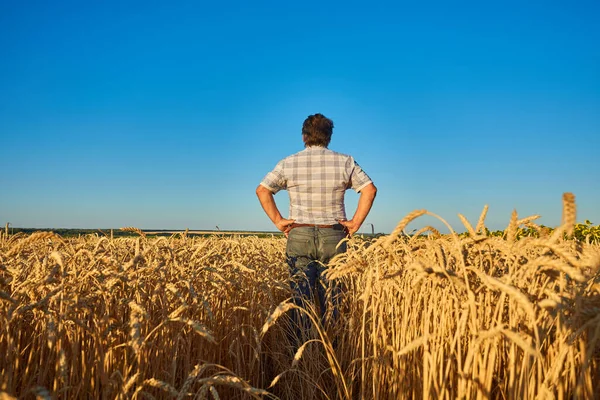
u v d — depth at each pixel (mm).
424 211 2150
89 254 3350
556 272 2143
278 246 8320
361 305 4242
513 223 2211
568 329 2154
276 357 4449
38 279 3006
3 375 2547
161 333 3182
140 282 3324
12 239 5027
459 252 2160
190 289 2943
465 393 2316
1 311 2885
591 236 9375
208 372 3691
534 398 2324
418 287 2967
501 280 2205
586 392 2160
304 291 5230
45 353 3246
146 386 2920
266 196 5672
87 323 3189
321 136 5598
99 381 3125
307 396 3824
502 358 2639
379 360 3197
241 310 4512
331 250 5434
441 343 2486
